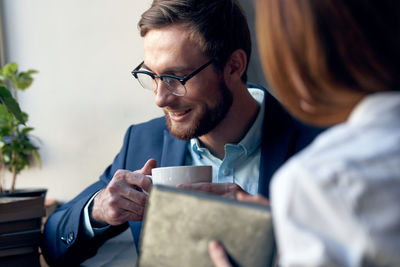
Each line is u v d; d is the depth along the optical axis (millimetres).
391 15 499
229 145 1303
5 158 1834
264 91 1401
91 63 2051
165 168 1027
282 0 545
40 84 2070
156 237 645
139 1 2023
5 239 1284
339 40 508
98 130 2049
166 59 1197
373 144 480
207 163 1391
